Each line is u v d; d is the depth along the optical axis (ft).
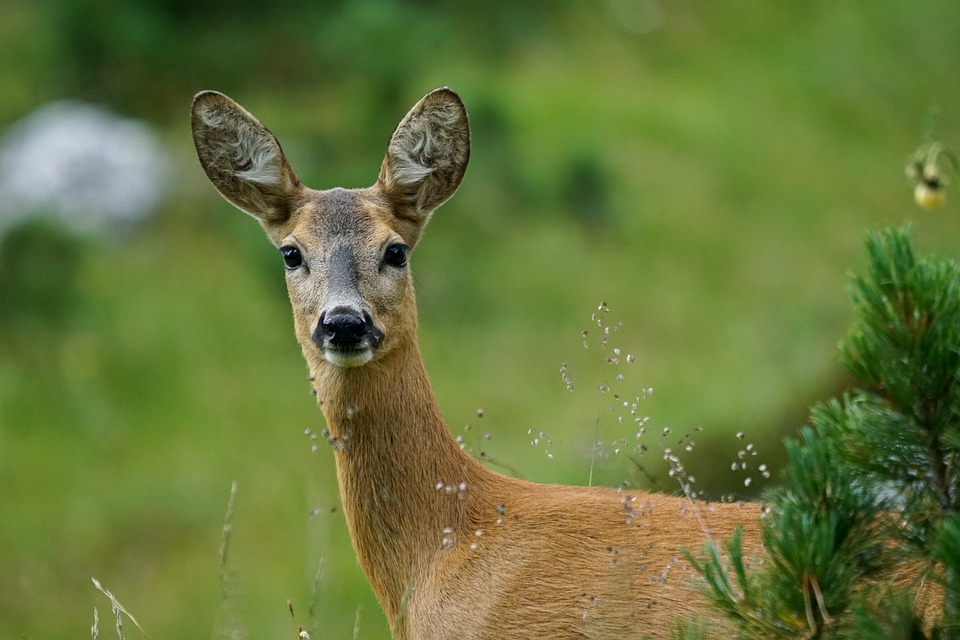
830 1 77.71
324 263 23.18
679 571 19.85
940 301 16.61
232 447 47.39
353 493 22.61
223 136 24.80
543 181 60.18
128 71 67.72
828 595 15.08
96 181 60.70
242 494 44.55
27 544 43.24
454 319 54.13
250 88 66.80
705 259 58.80
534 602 20.56
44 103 67.51
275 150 24.57
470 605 20.99
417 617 21.58
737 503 21.02
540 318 54.13
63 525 43.93
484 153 60.34
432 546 21.90
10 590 40.75
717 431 37.73
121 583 40.96
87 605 40.06
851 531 15.69
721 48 74.84
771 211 62.69
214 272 56.70
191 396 50.37
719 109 69.72
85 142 61.87
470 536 21.65
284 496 43.91
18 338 53.06
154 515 44.01
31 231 55.31
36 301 53.88
